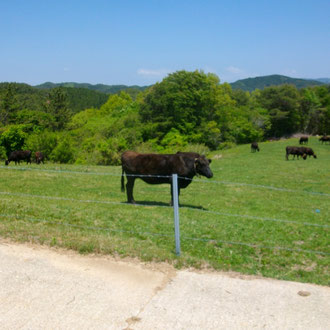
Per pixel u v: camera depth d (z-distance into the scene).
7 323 4.59
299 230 10.27
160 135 66.19
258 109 105.19
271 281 6.23
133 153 12.75
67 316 4.82
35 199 12.20
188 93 65.81
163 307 5.15
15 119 80.88
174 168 12.27
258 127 95.19
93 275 6.01
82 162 48.62
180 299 5.39
